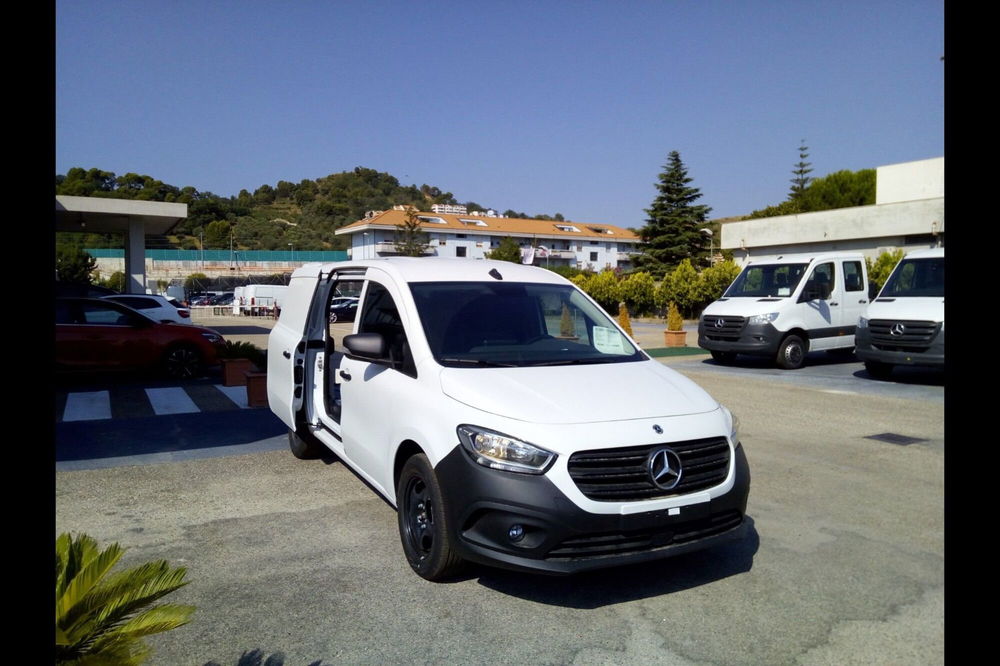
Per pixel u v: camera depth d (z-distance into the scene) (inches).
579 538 136.1
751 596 152.7
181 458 269.4
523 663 125.0
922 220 1205.1
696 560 172.7
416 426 157.1
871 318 473.7
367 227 2797.7
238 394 419.5
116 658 83.1
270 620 140.0
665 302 1326.3
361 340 179.3
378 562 169.2
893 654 129.3
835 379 499.5
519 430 140.5
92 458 268.5
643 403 153.5
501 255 2640.3
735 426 162.4
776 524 199.9
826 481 243.4
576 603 148.3
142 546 179.5
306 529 192.1
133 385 456.4
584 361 182.1
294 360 243.1
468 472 141.7
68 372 443.8
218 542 182.4
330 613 143.0
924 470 258.1
